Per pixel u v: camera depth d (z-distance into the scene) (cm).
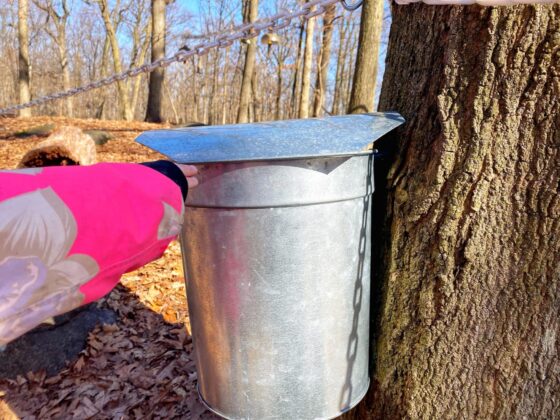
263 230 114
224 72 2669
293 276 117
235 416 133
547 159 112
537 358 122
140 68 233
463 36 115
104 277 81
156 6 1598
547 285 117
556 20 105
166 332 308
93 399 253
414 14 131
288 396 127
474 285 124
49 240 70
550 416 124
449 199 123
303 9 158
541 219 115
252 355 124
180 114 3803
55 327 288
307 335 122
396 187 136
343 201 118
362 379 141
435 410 136
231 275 119
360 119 125
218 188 113
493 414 130
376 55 564
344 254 122
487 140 116
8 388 258
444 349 131
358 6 142
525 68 109
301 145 111
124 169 87
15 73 3703
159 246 90
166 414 241
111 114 3794
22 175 72
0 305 67
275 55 2298
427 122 126
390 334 142
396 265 137
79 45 3906
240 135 117
